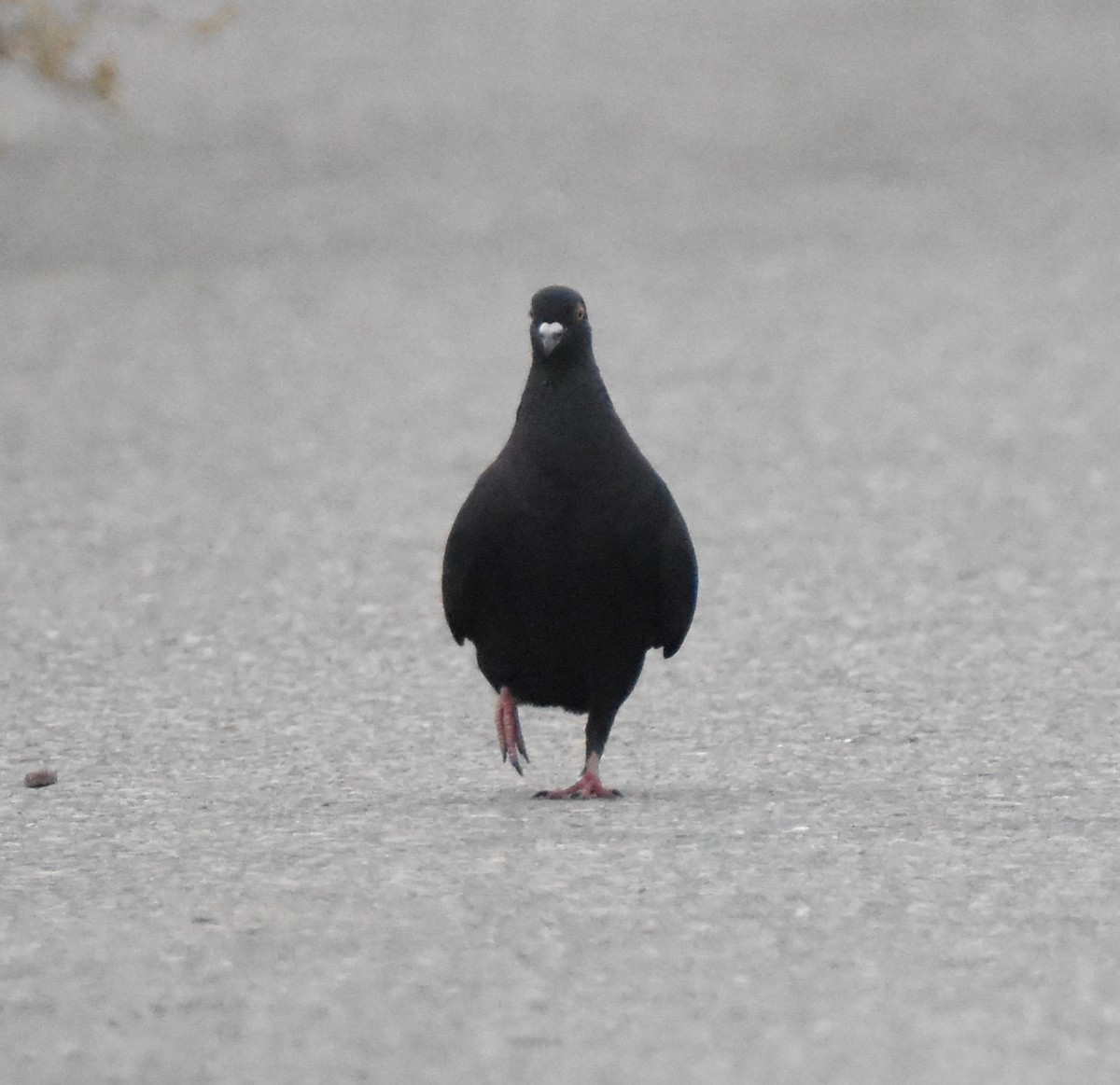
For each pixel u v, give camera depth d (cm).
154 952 734
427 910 781
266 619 1480
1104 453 2047
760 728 1166
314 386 2534
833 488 1923
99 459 2127
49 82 2781
